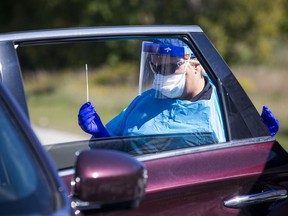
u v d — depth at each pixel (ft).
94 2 179.01
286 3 191.62
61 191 20.74
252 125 29.17
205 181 27.12
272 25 183.62
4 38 26.84
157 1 180.34
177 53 30.40
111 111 122.31
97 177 20.59
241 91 29.50
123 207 21.29
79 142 27.68
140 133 30.94
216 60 29.73
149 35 29.14
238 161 28.12
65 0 187.32
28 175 21.16
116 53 183.62
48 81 168.45
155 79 31.01
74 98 145.38
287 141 93.30
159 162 26.91
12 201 20.47
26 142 21.76
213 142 28.63
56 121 115.55
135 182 20.94
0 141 22.36
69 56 190.90
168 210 26.37
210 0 177.99
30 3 201.46
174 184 26.58
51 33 27.68
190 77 30.48
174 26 29.71
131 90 155.53
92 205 21.09
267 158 28.66
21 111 22.52
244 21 178.60
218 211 27.22
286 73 169.58
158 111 30.94
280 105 134.41
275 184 28.43
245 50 183.93
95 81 167.53
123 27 28.99
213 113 29.32
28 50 192.54
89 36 28.27
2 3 208.74
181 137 28.66
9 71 26.40
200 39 29.78
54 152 27.04
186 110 30.01
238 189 27.76
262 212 28.02
